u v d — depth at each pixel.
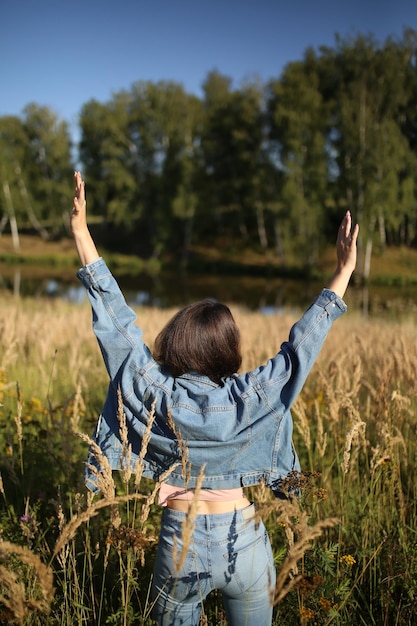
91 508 1.77
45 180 55.16
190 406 1.91
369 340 7.12
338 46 40.56
